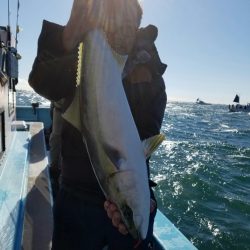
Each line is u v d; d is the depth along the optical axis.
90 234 2.25
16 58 5.59
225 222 9.66
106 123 1.72
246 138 32.75
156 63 2.19
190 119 64.00
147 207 1.71
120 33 1.94
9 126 5.41
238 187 13.37
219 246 8.39
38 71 2.00
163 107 2.25
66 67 1.98
